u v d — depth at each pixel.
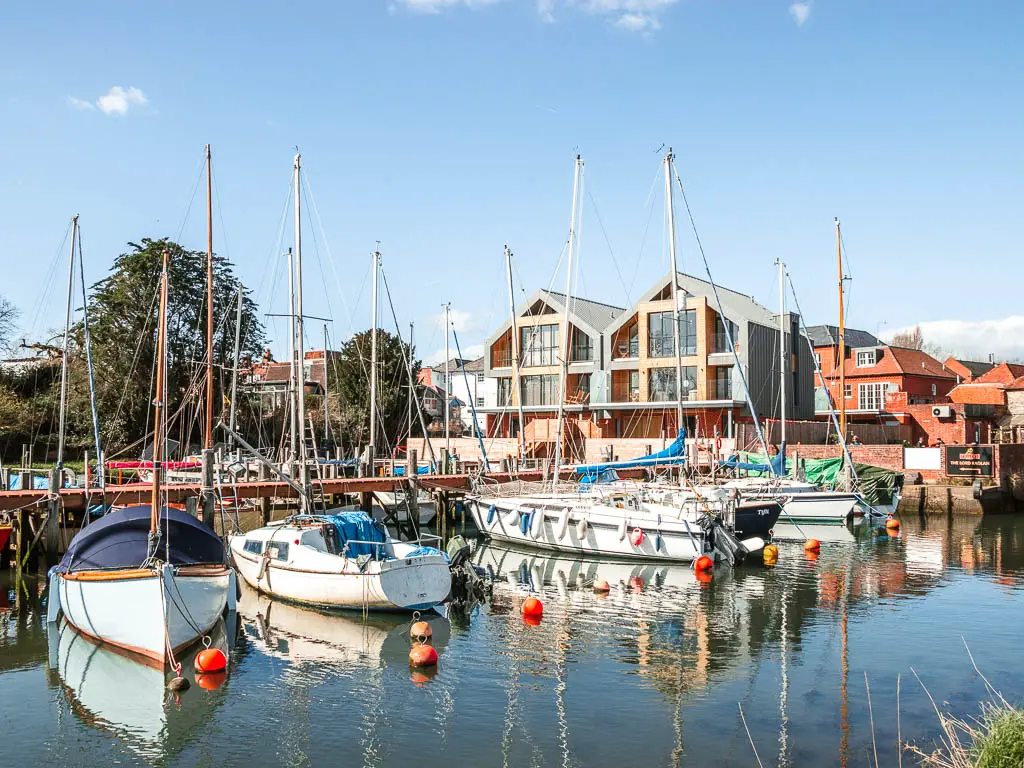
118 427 50.56
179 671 15.92
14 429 51.59
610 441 50.75
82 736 13.20
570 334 60.12
